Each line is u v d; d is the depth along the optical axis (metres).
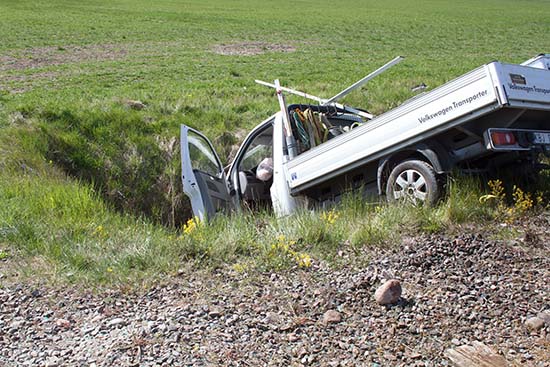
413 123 6.65
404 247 5.64
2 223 6.31
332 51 34.88
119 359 3.87
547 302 4.61
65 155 11.15
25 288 4.94
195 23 47.69
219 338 4.13
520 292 4.78
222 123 13.48
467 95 6.20
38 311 4.57
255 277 5.14
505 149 6.41
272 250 5.60
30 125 12.05
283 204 8.05
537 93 6.41
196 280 5.12
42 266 5.39
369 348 4.00
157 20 48.66
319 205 8.06
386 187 7.09
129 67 26.27
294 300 4.70
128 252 5.61
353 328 4.26
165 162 11.62
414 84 19.55
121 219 7.69
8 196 7.69
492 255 5.46
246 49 34.81
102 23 44.81
